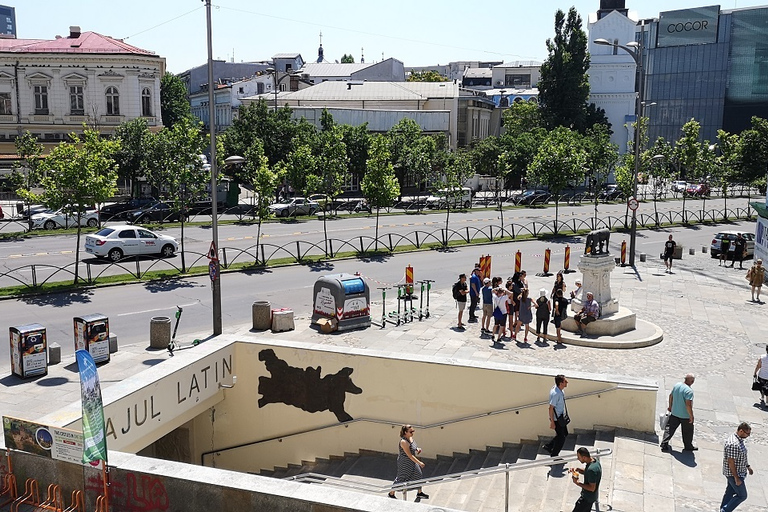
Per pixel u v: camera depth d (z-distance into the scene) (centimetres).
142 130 5125
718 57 9888
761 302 2388
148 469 774
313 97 7650
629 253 3466
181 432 1558
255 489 723
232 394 1530
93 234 3066
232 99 8162
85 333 1647
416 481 1062
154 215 4406
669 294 2506
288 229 4053
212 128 1980
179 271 2778
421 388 1383
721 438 1209
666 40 10338
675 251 3397
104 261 2981
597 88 9419
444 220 4653
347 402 1452
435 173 6119
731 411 1353
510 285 1917
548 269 2800
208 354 1415
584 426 1248
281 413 1506
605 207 5772
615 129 9412
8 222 4269
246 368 1516
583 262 1931
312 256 3178
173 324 2048
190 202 2900
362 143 5900
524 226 4409
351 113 6894
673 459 1109
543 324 1861
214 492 740
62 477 810
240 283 2642
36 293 2331
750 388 1495
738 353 1762
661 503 958
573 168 4044
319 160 5009
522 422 1298
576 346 1812
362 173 6000
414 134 6419
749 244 3469
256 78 8444
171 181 2839
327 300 1995
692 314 2191
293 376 1484
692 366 1648
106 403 1118
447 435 1373
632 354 1744
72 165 2392
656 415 1327
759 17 9438
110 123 5822
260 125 5622
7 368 1630
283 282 2672
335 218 4647
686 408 1113
